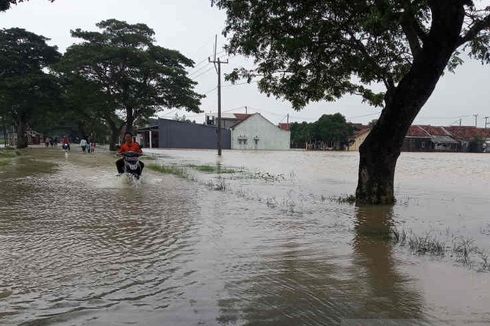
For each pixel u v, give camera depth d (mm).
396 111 10828
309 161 33781
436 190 14828
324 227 8250
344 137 82625
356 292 4824
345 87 13688
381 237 7445
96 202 10938
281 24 11594
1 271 5391
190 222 8523
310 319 4141
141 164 16328
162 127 75562
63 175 18047
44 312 4223
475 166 30531
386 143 11125
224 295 4699
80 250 6375
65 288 4844
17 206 10195
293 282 5125
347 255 6285
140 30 48625
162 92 48125
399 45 12336
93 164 25031
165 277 5238
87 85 47281
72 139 103375
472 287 5008
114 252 6289
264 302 4523
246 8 11844
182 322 4039
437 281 5203
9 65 49812
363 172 11422
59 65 46625
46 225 8094
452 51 10133
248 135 78375
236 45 12750
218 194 12719
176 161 31531
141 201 11195
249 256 6172
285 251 6465
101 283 5012
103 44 47312
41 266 5602
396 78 12914
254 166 26656
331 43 11953
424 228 8297
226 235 7441
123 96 47875
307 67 12938
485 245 6949
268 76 13633
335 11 11375
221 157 39312
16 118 56906
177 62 49344
